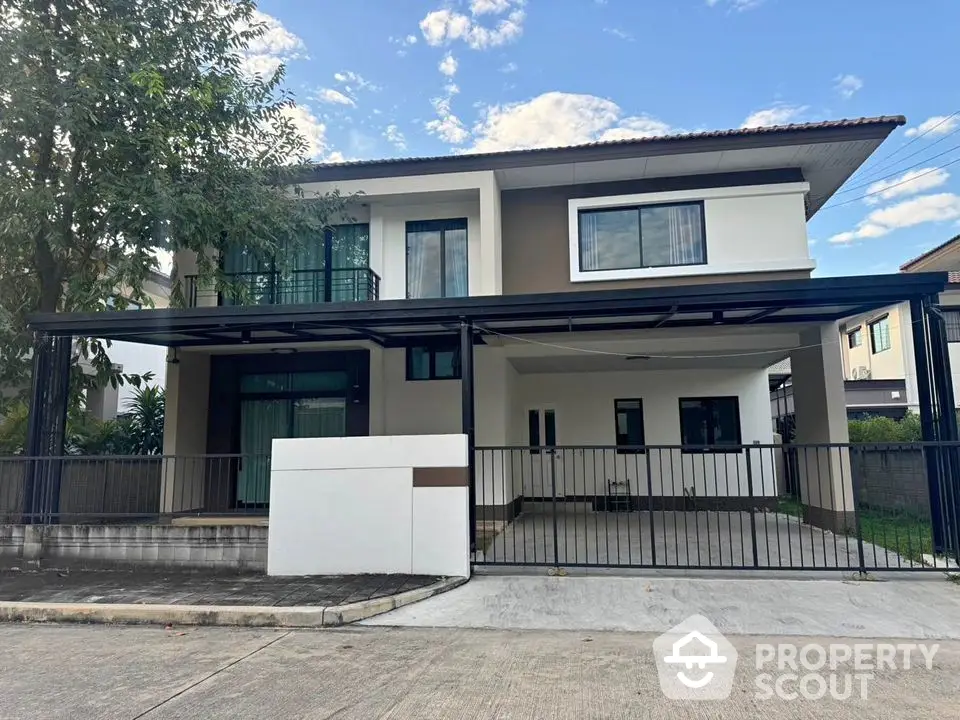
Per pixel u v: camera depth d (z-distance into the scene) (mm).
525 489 15242
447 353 12758
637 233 12320
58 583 7965
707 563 8508
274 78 11992
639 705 4328
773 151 11375
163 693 4613
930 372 8383
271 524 8211
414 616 6617
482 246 11828
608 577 7855
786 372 18797
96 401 18703
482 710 4254
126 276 10961
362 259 13016
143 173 10570
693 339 11656
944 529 8086
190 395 12805
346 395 13195
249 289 12469
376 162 12219
